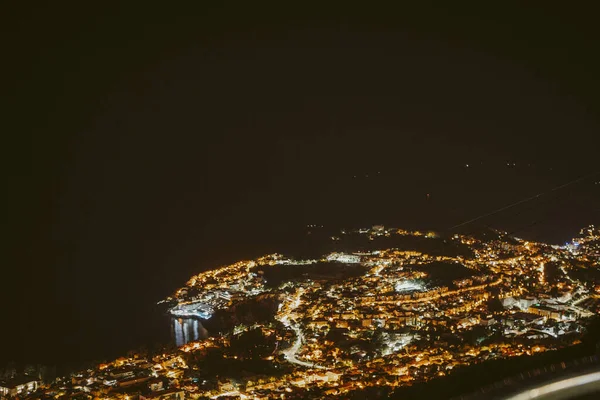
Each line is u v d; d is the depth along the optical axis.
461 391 51.41
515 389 42.44
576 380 43.38
